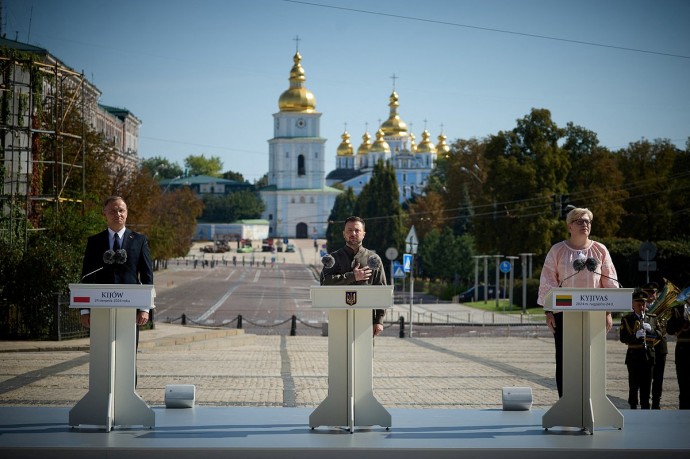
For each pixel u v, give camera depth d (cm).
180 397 1100
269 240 17625
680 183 7431
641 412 1073
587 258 990
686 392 1355
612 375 2034
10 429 952
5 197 3834
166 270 11506
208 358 2388
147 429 959
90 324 948
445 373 2027
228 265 13538
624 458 876
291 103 19300
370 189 10169
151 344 2719
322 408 959
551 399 1596
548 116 6316
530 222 6100
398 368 2139
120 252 1020
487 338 3447
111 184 6112
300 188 19425
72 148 4944
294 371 2052
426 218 9994
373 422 959
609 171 7206
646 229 7550
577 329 957
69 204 4028
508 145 6400
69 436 918
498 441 907
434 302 6738
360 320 959
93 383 950
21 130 4044
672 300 1366
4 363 2116
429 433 947
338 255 1026
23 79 4406
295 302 6303
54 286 2770
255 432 947
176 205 11712
